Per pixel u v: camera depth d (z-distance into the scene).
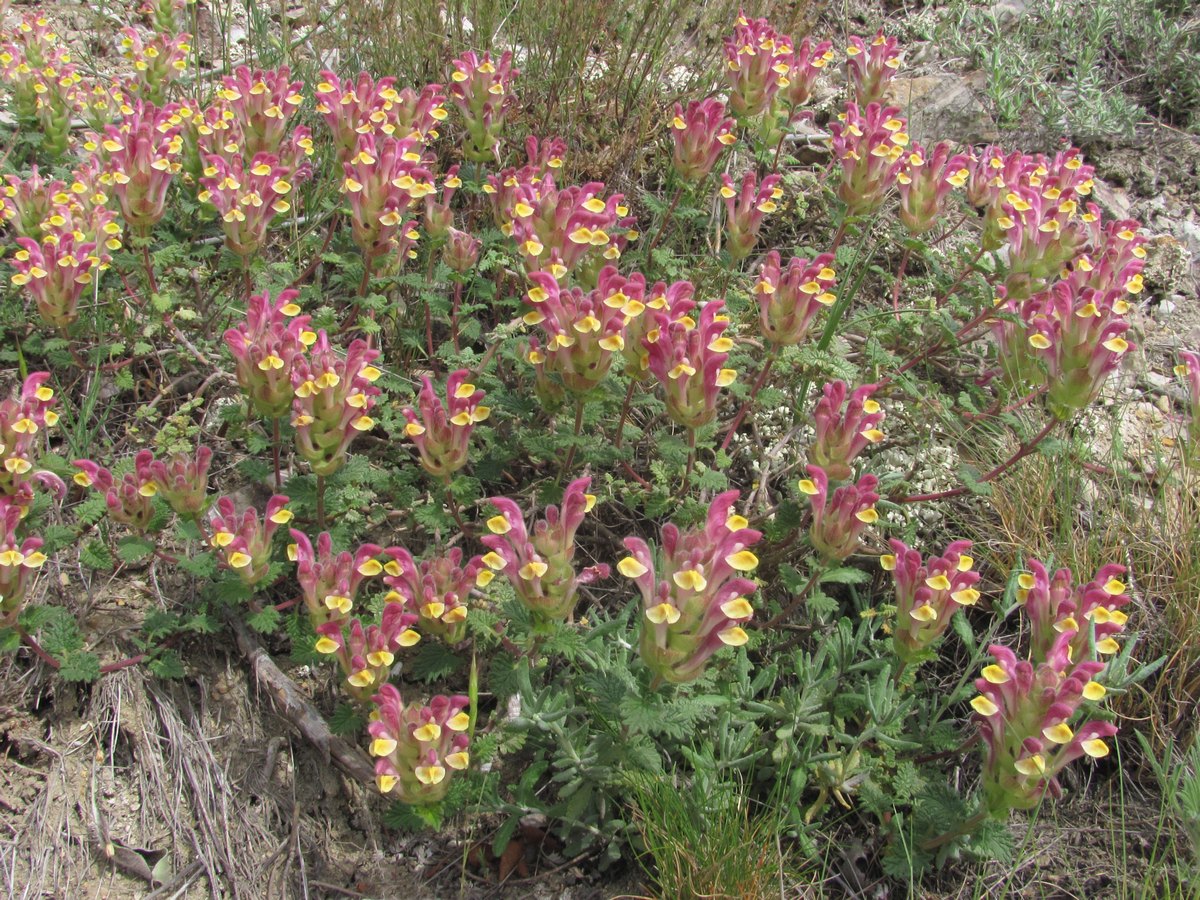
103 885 0.38
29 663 0.41
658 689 0.35
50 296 0.43
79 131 0.60
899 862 0.39
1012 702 0.34
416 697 0.42
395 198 0.43
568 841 0.40
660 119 0.61
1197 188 0.67
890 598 0.47
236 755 0.40
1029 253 0.48
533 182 0.44
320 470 0.39
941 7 0.76
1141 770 0.43
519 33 0.63
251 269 0.45
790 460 0.50
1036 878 0.40
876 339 0.52
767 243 0.60
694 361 0.37
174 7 0.61
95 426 0.47
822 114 0.67
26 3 0.66
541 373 0.41
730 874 0.36
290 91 0.51
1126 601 0.36
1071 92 0.70
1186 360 0.46
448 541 0.46
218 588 0.38
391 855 0.40
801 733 0.40
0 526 0.35
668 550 0.32
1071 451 0.49
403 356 0.52
